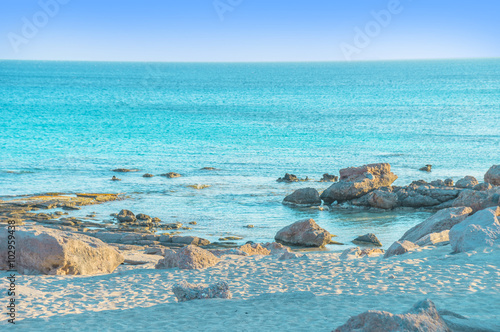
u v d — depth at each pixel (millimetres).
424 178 53656
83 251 18578
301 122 103125
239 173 56562
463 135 82812
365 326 7672
